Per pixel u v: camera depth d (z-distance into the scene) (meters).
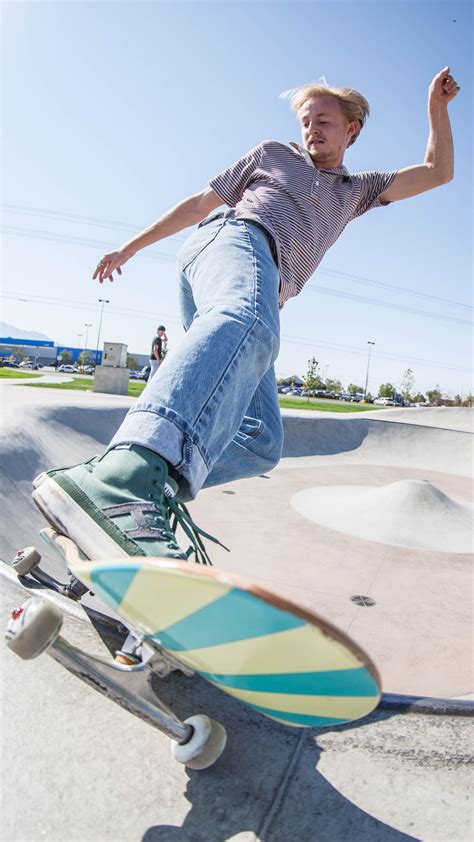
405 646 3.25
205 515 5.92
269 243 1.74
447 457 12.66
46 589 1.65
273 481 8.20
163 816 0.94
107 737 1.11
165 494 1.24
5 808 0.92
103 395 13.51
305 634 0.69
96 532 1.14
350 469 10.62
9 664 1.32
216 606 0.71
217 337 1.40
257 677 0.84
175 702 1.24
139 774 1.02
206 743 1.00
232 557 4.69
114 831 0.90
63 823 0.90
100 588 0.86
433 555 5.16
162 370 1.34
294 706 0.89
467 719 1.26
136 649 1.03
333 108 2.01
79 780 1.00
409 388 80.81
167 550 1.11
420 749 1.15
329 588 4.14
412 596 4.10
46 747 1.07
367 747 1.14
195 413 1.31
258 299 1.53
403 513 6.13
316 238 1.91
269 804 0.98
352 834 0.93
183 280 1.95
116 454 1.25
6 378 18.28
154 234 2.11
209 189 2.07
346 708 0.84
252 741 1.14
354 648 0.69
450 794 1.03
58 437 6.23
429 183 2.22
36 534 3.52
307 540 5.32
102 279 2.12
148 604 0.79
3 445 4.27
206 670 0.90
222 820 0.94
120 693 0.92
